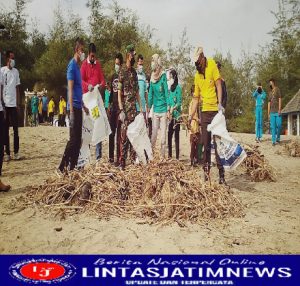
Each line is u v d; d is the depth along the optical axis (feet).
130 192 16.96
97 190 16.58
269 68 138.21
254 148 25.98
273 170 26.35
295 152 34.60
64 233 13.56
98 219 14.97
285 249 12.84
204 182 17.44
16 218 14.96
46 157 28.96
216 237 13.62
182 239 13.29
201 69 20.90
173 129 27.99
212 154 26.76
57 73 129.39
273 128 39.88
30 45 151.12
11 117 26.96
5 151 27.35
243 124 141.49
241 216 16.02
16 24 137.18
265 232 14.29
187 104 74.64
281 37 136.98
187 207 15.46
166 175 16.96
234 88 148.05
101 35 139.13
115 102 23.58
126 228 14.10
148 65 104.27
